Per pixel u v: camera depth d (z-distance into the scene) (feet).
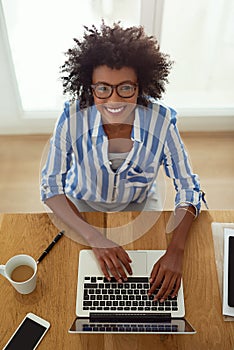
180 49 7.58
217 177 7.82
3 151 8.13
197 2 6.97
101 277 3.96
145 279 3.95
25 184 7.66
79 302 3.81
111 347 3.58
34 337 3.62
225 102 8.30
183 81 8.05
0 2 6.46
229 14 7.18
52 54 7.59
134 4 6.95
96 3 6.98
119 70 3.95
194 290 3.92
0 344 3.59
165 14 7.07
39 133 8.39
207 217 4.46
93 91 4.16
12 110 7.97
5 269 3.70
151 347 3.59
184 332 3.61
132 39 3.92
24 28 7.23
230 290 3.88
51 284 3.92
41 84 8.02
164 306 3.80
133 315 3.76
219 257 4.15
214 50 7.64
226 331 3.69
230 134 8.39
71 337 3.63
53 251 4.15
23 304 3.80
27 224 4.36
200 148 8.23
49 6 7.00
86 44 3.97
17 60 7.65
